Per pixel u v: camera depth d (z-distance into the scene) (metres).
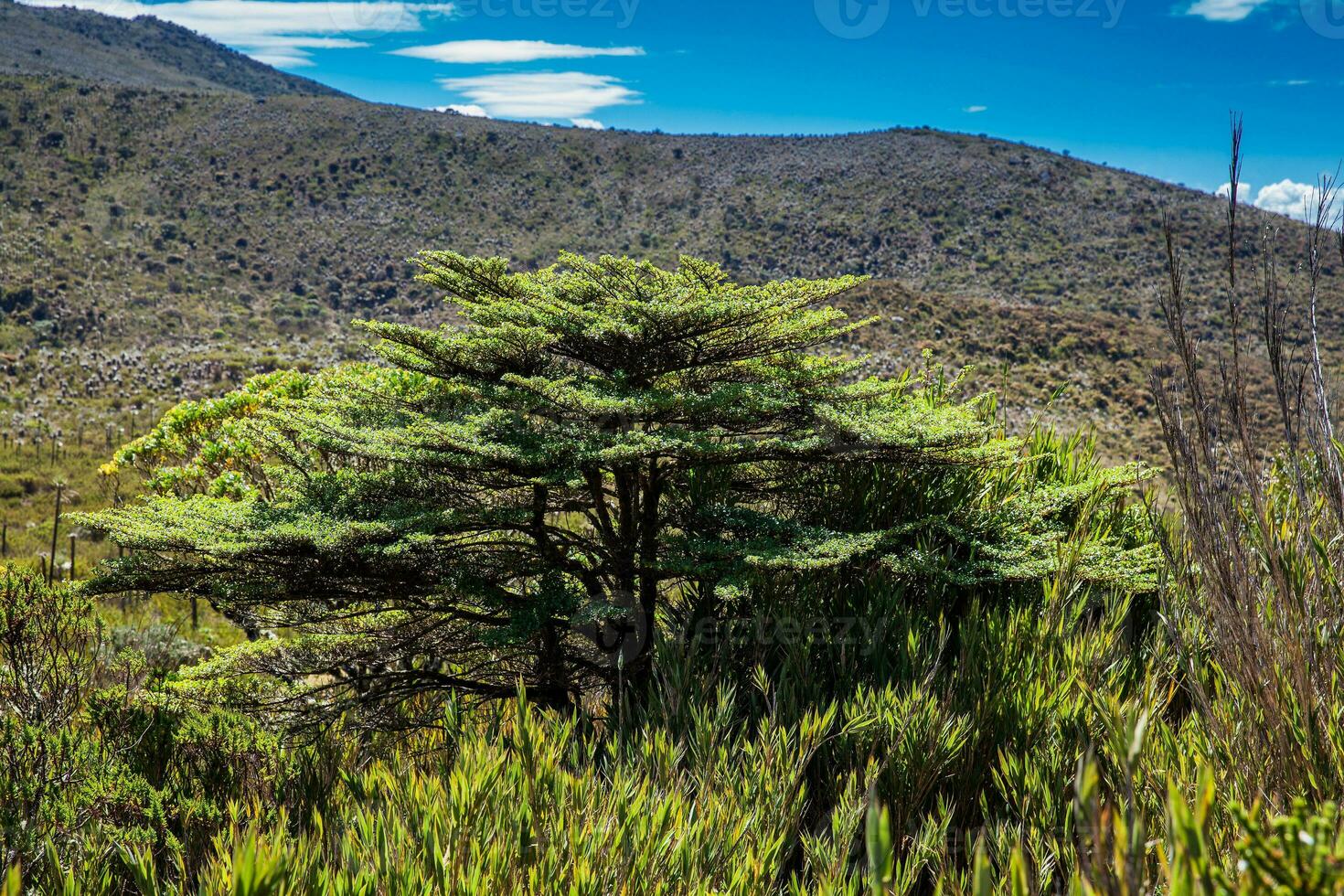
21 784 2.81
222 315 76.31
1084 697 2.91
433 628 5.44
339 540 4.44
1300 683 1.87
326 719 4.97
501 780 2.29
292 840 2.31
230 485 7.23
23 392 43.81
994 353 34.47
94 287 73.94
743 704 3.62
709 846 2.21
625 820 2.21
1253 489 1.97
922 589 4.57
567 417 4.91
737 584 4.12
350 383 5.64
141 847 2.67
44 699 3.46
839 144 105.75
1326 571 1.99
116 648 6.93
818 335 5.13
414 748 4.18
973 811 2.89
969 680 3.31
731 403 4.79
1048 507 4.95
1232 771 1.91
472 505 5.17
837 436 4.73
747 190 100.00
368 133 113.62
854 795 2.62
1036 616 3.91
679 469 5.05
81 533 14.21
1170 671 3.15
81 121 106.19
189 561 5.00
